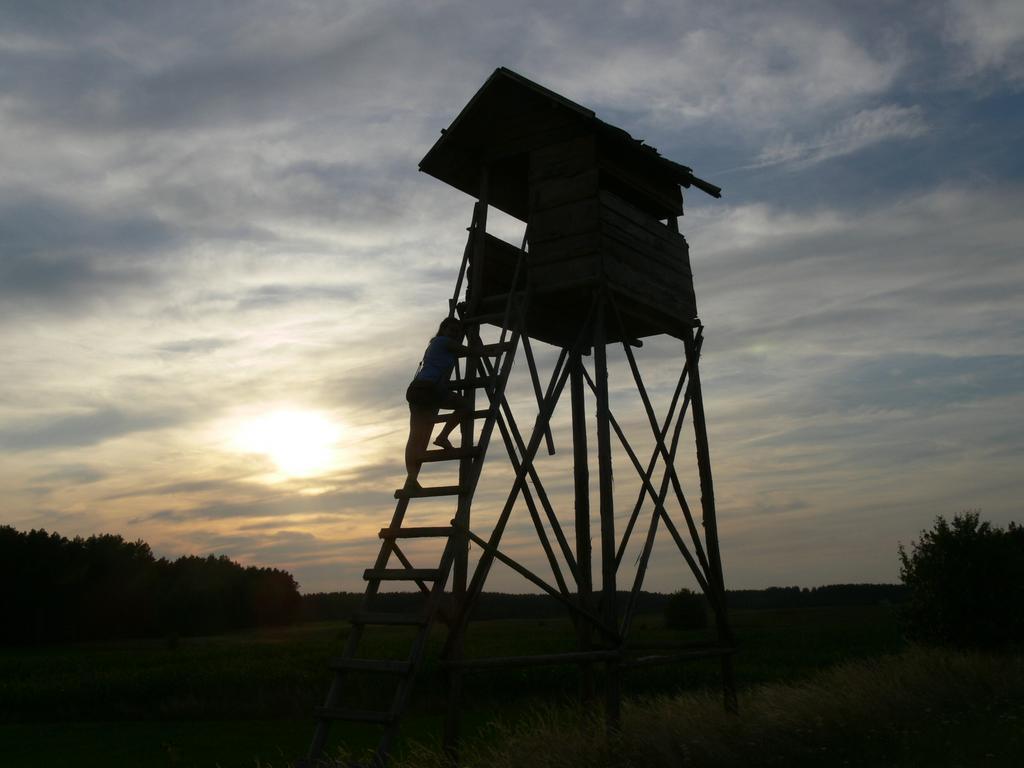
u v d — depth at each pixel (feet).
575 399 47.80
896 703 43.91
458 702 33.76
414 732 75.72
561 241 41.27
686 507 44.73
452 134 43.65
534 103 43.24
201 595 347.15
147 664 149.18
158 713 98.73
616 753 32.60
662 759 32.19
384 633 283.79
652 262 44.34
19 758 70.95
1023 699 47.60
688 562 42.83
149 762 67.41
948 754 33.12
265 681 110.63
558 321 46.50
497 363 37.32
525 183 47.67
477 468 33.81
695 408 47.42
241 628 366.02
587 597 41.50
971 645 72.69
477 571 34.50
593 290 40.19
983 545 75.20
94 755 71.82
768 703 42.06
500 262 44.55
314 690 105.60
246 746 74.08
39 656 208.74
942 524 78.38
